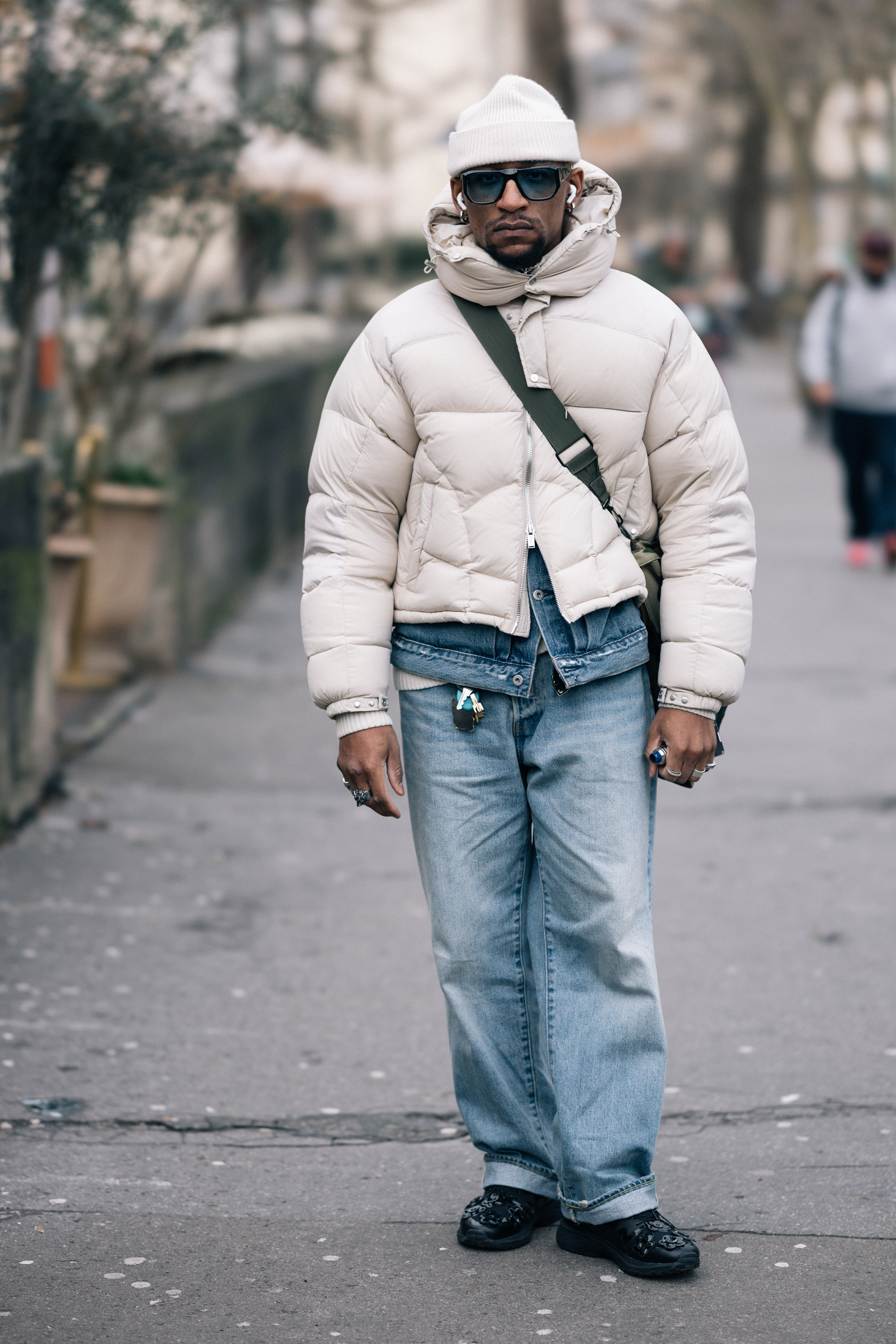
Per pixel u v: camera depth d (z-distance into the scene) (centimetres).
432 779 404
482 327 385
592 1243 412
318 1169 461
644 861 402
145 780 863
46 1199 440
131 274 1089
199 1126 486
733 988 593
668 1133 482
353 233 3331
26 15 853
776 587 1422
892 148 4091
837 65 4691
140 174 916
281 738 961
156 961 615
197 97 942
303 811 816
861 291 1474
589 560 389
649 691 408
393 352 388
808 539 1688
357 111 2711
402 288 3666
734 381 4228
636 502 398
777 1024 561
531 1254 414
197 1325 379
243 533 1428
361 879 715
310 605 404
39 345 988
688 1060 532
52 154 880
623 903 396
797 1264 407
